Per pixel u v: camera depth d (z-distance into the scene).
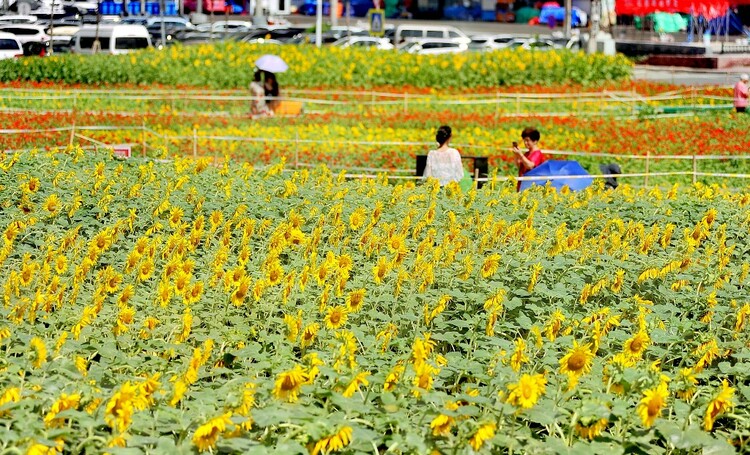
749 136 39.22
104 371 9.98
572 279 14.32
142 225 16.78
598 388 9.81
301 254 15.28
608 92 51.88
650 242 16.42
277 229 15.29
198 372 10.23
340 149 35.12
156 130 37.91
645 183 29.33
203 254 15.68
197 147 34.19
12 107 43.09
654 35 83.38
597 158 35.53
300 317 11.26
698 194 22.53
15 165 20.05
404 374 9.55
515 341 11.62
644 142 37.44
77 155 21.72
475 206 19.22
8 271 13.55
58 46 70.44
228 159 22.17
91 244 13.75
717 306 13.51
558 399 9.68
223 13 100.75
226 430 8.22
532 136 24.98
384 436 8.64
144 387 8.82
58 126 36.12
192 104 47.00
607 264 14.97
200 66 53.78
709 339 11.84
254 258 15.08
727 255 15.76
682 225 19.75
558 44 79.56
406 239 16.73
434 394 9.31
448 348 12.57
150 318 11.31
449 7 106.94
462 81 55.91
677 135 38.69
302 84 54.56
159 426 8.76
